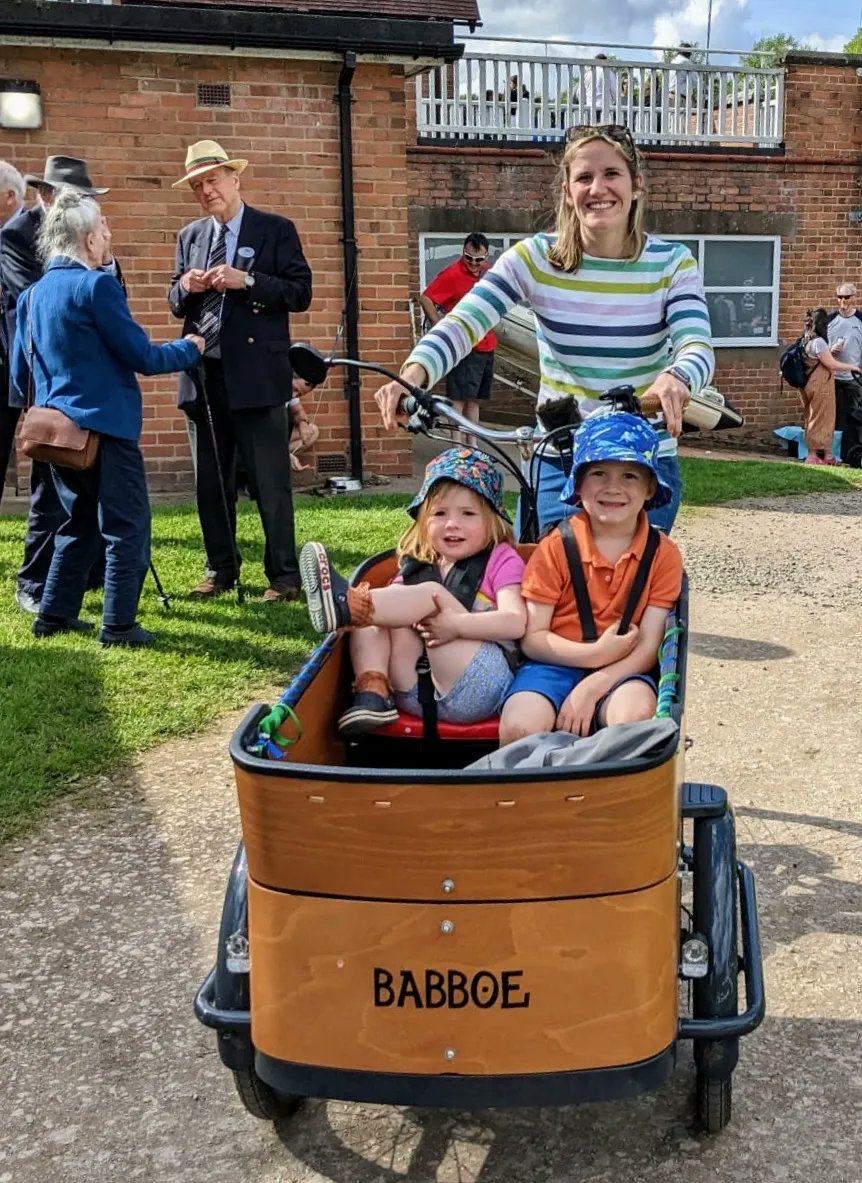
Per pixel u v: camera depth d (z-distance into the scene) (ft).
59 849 13.70
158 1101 9.53
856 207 57.16
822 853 13.50
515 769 6.99
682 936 8.65
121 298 18.78
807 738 17.10
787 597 25.21
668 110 55.36
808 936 11.66
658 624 9.76
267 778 7.15
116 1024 10.53
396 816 7.08
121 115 34.06
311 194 35.91
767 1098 9.32
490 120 53.36
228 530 23.16
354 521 29.48
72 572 20.44
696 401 11.88
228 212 21.89
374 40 34.47
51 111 33.55
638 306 11.82
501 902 7.22
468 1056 7.41
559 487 11.88
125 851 13.66
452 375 38.68
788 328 57.31
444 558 10.46
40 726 16.74
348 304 36.50
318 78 35.35
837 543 30.60
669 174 54.29
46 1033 10.41
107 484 19.38
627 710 9.31
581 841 7.12
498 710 10.04
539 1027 7.36
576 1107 9.29
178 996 10.93
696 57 63.87
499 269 11.93
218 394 22.48
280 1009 7.55
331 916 7.36
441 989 7.34
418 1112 9.31
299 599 23.20
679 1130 9.00
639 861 7.23
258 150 35.24
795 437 51.85
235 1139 9.07
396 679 10.03
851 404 47.01
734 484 38.78
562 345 12.00
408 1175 8.64
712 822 8.87
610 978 7.33
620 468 9.68
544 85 53.21
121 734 16.61
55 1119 9.32
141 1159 8.87
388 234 36.70
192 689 18.34
